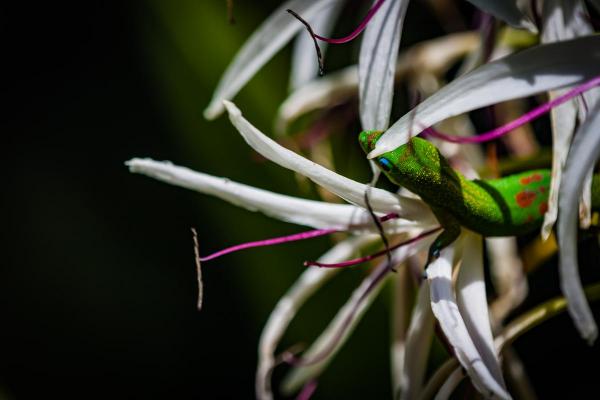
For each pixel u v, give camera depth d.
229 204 0.58
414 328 0.49
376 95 0.47
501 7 0.46
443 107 0.44
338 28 0.59
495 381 0.45
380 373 0.56
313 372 0.54
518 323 0.48
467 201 0.46
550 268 0.58
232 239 0.58
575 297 0.45
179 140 0.58
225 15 0.58
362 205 0.46
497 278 0.55
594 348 0.57
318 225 0.48
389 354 0.56
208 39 0.58
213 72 0.58
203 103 0.58
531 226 0.47
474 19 0.57
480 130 0.56
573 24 0.46
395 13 0.47
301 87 0.57
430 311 0.49
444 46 0.57
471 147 0.55
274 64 0.59
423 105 0.44
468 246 0.47
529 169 0.51
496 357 0.46
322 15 0.56
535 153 0.52
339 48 0.59
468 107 0.44
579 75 0.44
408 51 0.57
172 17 0.58
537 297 0.57
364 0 0.58
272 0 0.59
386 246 0.46
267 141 0.45
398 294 0.53
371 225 0.48
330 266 0.47
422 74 0.57
